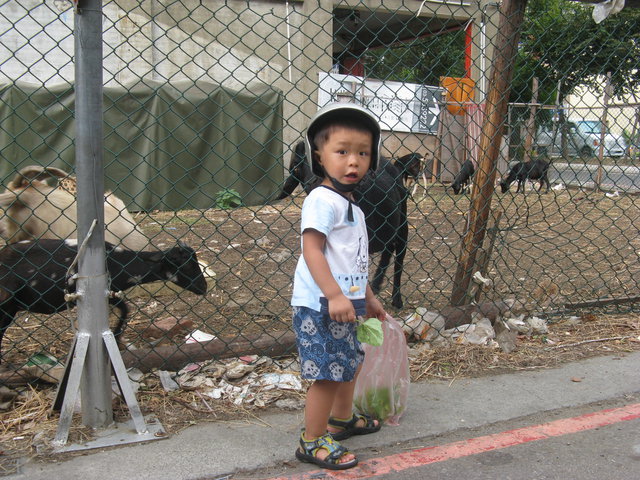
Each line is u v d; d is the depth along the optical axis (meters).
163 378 3.36
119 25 10.40
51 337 4.06
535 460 2.71
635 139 7.04
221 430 2.93
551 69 4.64
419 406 3.21
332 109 2.48
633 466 2.66
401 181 4.69
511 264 6.20
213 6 10.91
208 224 8.75
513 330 4.05
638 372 3.62
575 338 4.12
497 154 4.04
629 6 4.20
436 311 4.28
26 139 9.25
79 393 3.08
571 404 3.24
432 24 13.93
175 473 2.57
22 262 3.26
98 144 2.71
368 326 2.53
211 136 10.23
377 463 2.68
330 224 2.49
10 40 9.58
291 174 4.88
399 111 12.34
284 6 11.38
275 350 3.71
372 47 17.38
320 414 2.62
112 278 3.46
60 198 4.50
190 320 4.24
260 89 10.52
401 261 4.74
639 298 4.70
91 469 2.57
